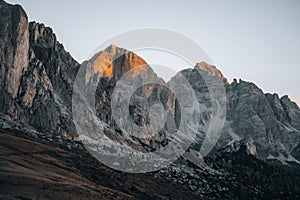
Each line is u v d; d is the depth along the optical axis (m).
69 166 156.62
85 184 125.75
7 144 153.12
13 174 110.50
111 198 114.88
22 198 95.69
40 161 146.12
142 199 153.50
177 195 185.00
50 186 107.44
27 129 196.50
